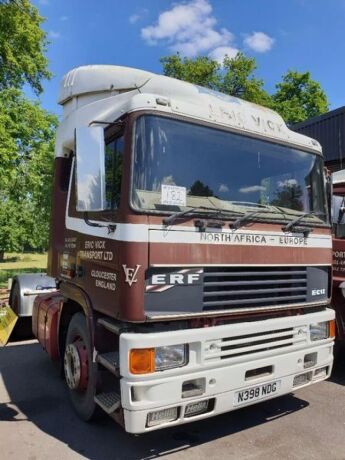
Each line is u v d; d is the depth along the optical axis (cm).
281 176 451
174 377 349
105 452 394
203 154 398
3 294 1071
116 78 463
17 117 1599
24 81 1902
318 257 462
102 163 364
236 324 387
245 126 434
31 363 671
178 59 2759
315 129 1438
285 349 416
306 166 478
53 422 457
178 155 384
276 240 422
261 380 396
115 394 396
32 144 1736
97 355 400
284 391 417
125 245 351
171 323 368
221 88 2764
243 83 2738
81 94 493
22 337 804
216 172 403
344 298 566
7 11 1720
